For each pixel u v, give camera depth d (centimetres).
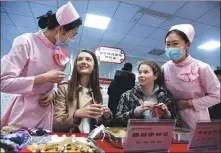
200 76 147
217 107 250
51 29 125
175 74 153
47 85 127
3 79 109
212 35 494
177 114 154
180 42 143
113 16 409
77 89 144
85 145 84
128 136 78
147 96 158
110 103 239
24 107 121
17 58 113
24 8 389
